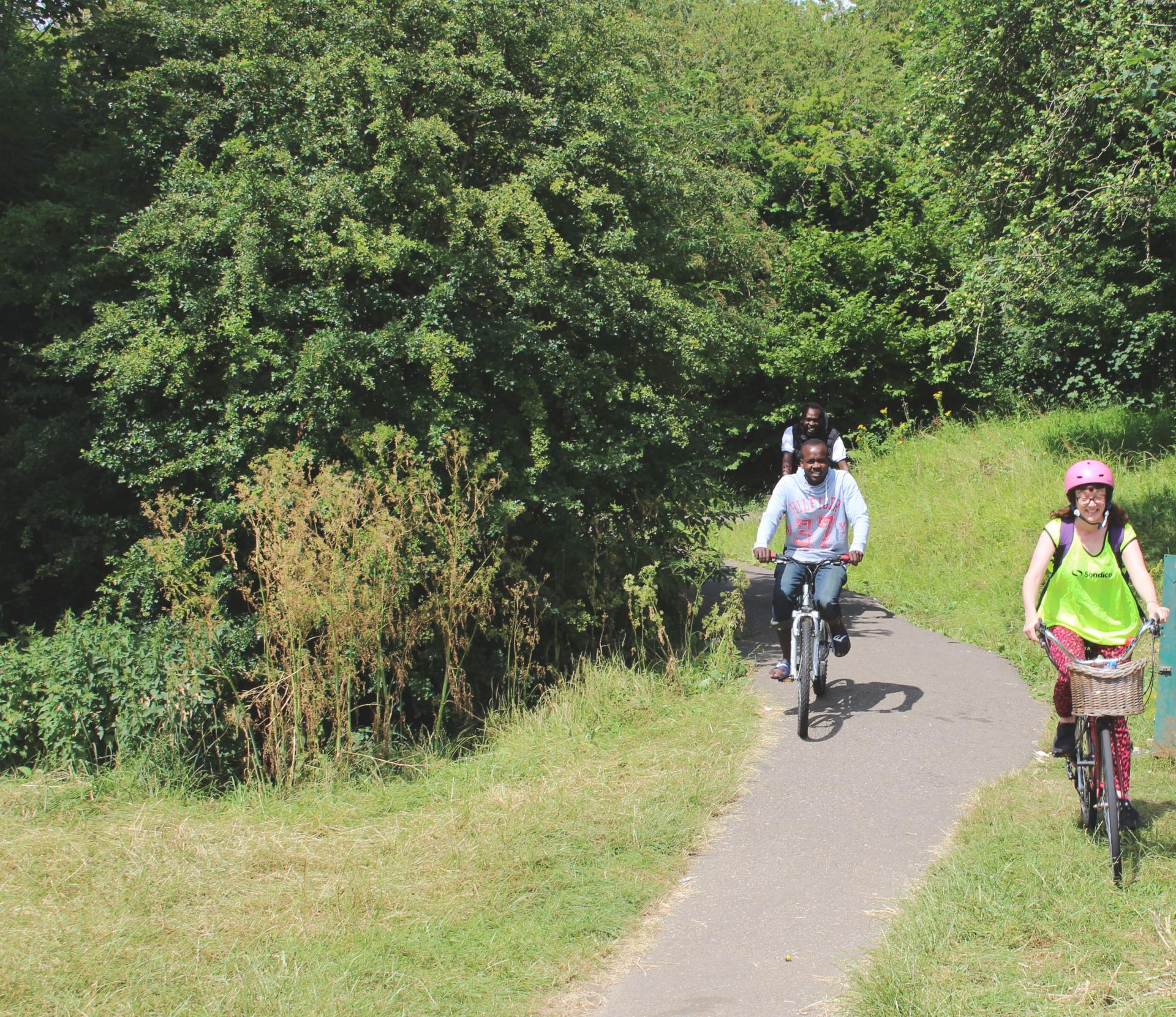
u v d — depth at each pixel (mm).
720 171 12469
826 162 20156
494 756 6586
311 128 8062
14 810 5707
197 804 5902
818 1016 3672
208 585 7082
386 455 7363
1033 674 7852
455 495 7121
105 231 8531
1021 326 14453
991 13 10047
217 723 6281
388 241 7445
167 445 7613
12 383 8727
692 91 13836
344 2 8492
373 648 6566
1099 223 10102
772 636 9359
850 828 5223
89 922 4488
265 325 7812
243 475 7348
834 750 6309
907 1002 3637
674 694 7527
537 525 8266
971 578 10953
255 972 4055
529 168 8219
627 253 8727
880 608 10516
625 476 8555
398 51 8008
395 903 4605
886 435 18562
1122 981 3703
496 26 8461
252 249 7371
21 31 9680
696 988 3920
